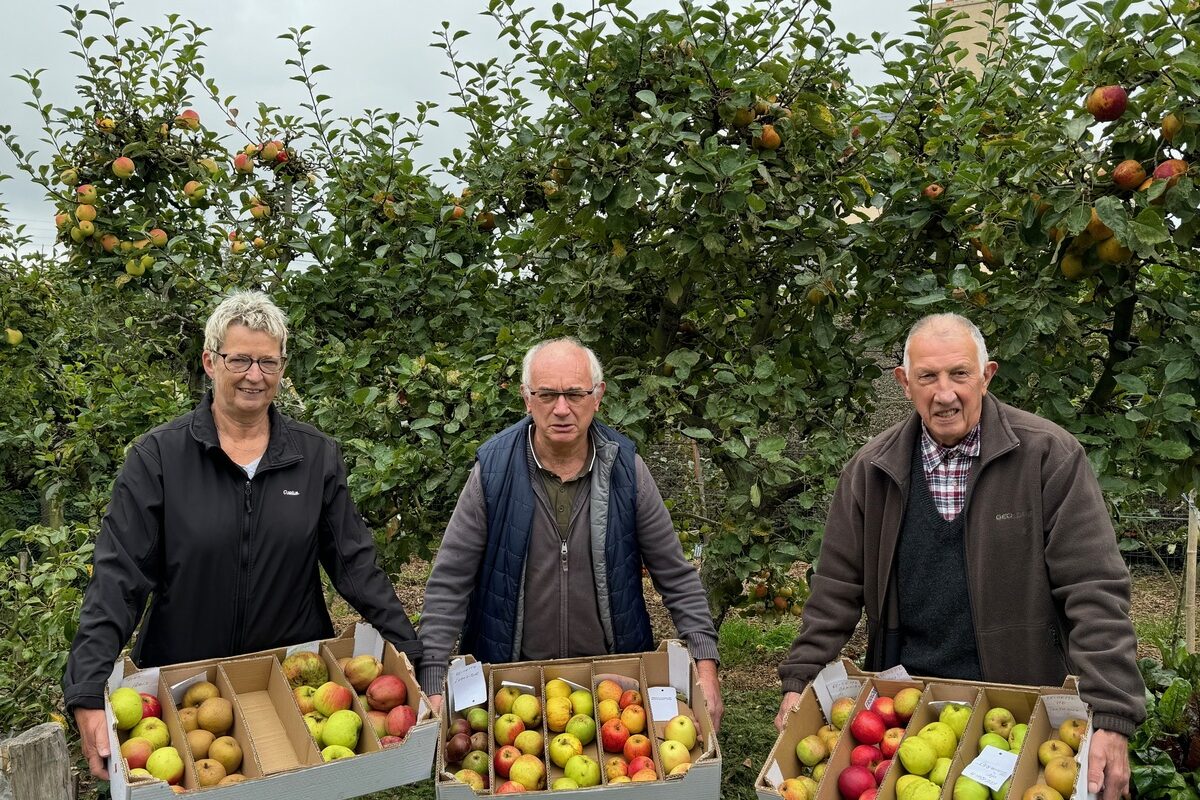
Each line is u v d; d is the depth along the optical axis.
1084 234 3.16
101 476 5.13
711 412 3.83
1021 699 2.28
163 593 2.60
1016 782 1.97
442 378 4.15
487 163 5.32
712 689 2.68
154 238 5.75
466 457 3.93
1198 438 3.32
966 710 2.29
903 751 2.14
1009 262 3.41
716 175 3.65
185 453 2.59
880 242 4.09
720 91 3.90
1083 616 2.31
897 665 2.53
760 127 3.96
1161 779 3.12
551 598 2.76
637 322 4.57
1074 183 3.12
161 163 6.09
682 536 4.85
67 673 2.30
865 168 4.28
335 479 2.78
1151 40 3.01
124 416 5.09
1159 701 3.52
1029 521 2.46
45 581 4.25
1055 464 2.44
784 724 2.33
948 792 2.03
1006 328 3.50
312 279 5.46
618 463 2.81
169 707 2.28
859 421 4.63
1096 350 4.24
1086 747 2.07
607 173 3.84
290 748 2.31
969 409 2.47
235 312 2.59
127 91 6.08
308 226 5.59
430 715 2.23
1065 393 3.46
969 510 2.52
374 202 5.44
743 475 4.05
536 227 4.71
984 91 4.47
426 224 5.35
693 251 3.96
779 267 4.34
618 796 2.07
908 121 4.48
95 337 7.06
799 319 4.44
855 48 4.13
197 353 5.67
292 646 2.59
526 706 2.51
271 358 2.59
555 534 2.76
